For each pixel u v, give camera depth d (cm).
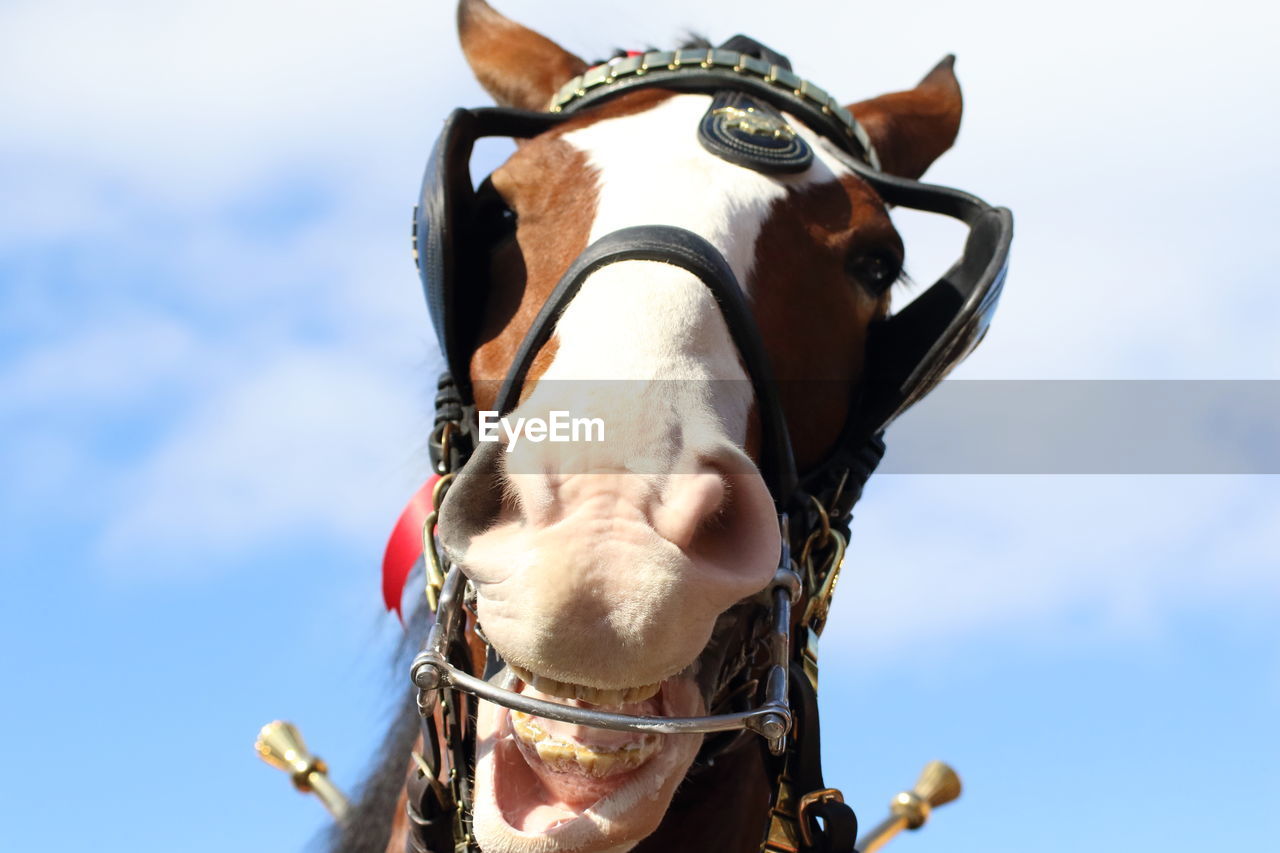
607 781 179
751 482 173
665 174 221
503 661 199
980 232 235
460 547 172
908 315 236
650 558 162
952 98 317
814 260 223
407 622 278
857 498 236
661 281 189
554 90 299
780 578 197
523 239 223
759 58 273
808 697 217
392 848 258
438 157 224
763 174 226
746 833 233
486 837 177
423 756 218
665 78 260
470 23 317
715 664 195
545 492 166
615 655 162
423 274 229
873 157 274
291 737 313
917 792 342
